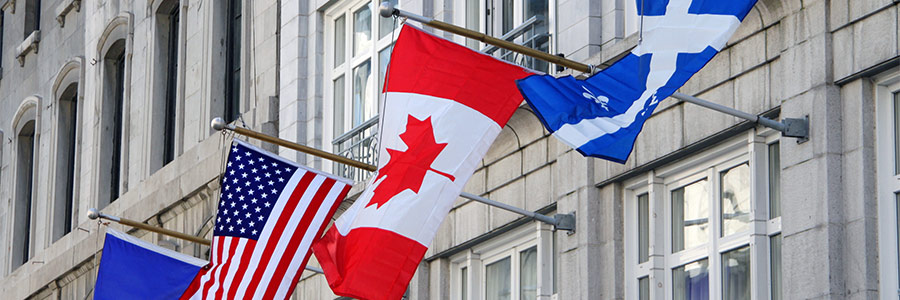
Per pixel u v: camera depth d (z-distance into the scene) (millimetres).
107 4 36219
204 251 29875
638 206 20234
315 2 27266
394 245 18031
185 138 31781
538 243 21625
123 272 22500
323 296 25953
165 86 33469
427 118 18156
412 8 24438
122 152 34438
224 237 21344
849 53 16953
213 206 29469
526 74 18188
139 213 32438
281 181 21391
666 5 16438
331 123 26719
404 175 18172
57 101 38594
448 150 18047
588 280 20281
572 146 16125
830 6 17266
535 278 21844
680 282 19438
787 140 17516
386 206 18172
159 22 33719
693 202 19406
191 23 32375
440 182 18000
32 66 40812
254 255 21203
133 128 34094
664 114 19453
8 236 40438
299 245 21234
